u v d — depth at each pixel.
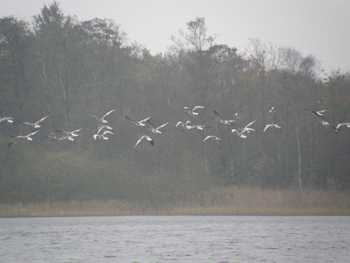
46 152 52.81
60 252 28.89
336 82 58.78
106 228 38.03
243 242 31.92
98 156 57.00
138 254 28.28
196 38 61.28
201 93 63.41
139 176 52.03
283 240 32.41
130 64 64.88
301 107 58.50
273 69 63.97
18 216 44.38
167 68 63.00
